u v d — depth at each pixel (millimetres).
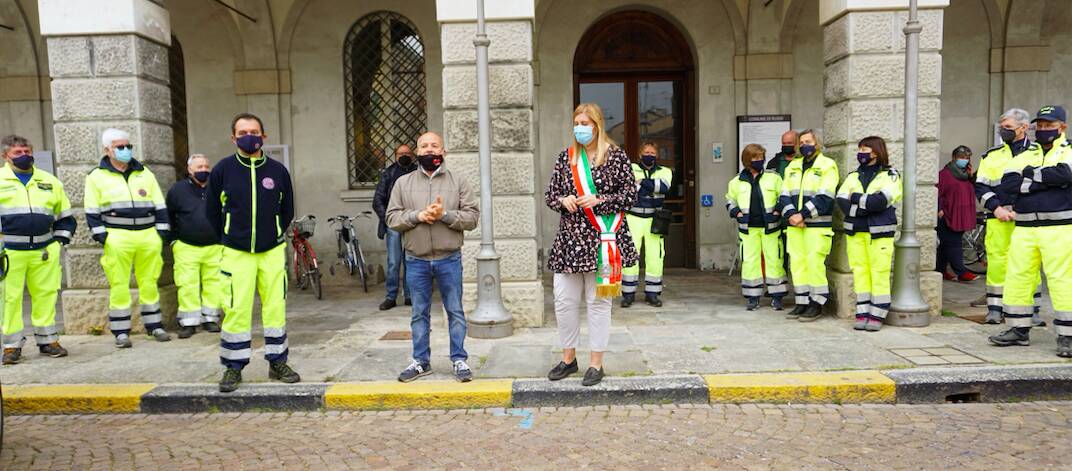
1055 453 3812
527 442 4199
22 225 5836
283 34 10141
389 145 10438
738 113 10344
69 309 6992
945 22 10250
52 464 4035
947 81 10320
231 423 4742
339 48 10219
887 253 6203
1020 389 4809
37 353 6258
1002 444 3969
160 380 5352
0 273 4715
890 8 6637
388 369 5492
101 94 6918
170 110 7496
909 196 6406
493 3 6594
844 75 6820
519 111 6738
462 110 6766
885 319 6535
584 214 4723
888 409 4680
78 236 7051
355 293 9398
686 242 10875
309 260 9078
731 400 4844
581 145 4758
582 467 3789
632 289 7746
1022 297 5555
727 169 10453
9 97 10398
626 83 10773
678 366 5316
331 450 4156
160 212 6598
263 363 5734
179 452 4188
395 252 8062
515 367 5445
